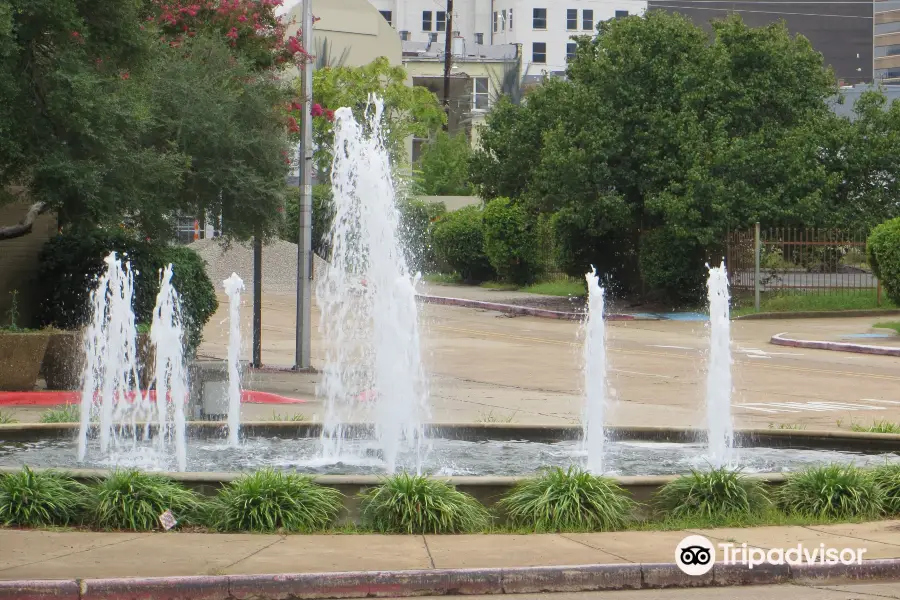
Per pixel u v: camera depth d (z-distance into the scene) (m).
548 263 54.16
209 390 17.73
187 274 23.02
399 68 66.38
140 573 7.99
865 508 10.44
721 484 10.38
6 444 13.52
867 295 42.16
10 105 17.88
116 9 18.89
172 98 20.77
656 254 42.19
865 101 43.97
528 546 9.07
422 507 9.64
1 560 8.33
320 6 75.00
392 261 16.11
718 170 40.28
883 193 42.91
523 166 51.44
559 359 28.06
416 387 22.22
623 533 9.62
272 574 7.96
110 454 12.98
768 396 21.44
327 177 59.25
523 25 113.00
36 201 21.05
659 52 42.19
